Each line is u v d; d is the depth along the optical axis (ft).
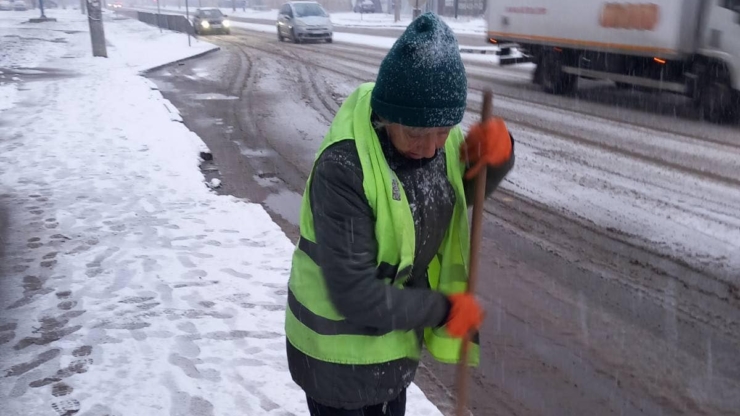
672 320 14.20
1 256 16.39
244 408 10.31
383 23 156.35
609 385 11.80
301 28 95.04
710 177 25.25
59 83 48.52
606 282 16.08
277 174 26.02
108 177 23.70
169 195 21.72
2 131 31.32
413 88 5.24
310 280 6.04
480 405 11.18
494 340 13.32
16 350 12.02
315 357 6.20
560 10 47.83
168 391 10.75
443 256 6.58
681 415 10.97
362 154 5.49
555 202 22.27
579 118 37.96
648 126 35.58
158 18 131.23
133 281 14.97
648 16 41.45
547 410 11.05
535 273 16.62
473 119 36.37
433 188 5.95
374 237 5.64
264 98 45.19
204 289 14.58
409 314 5.60
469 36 105.29
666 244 18.52
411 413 10.39
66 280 15.01
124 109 37.42
